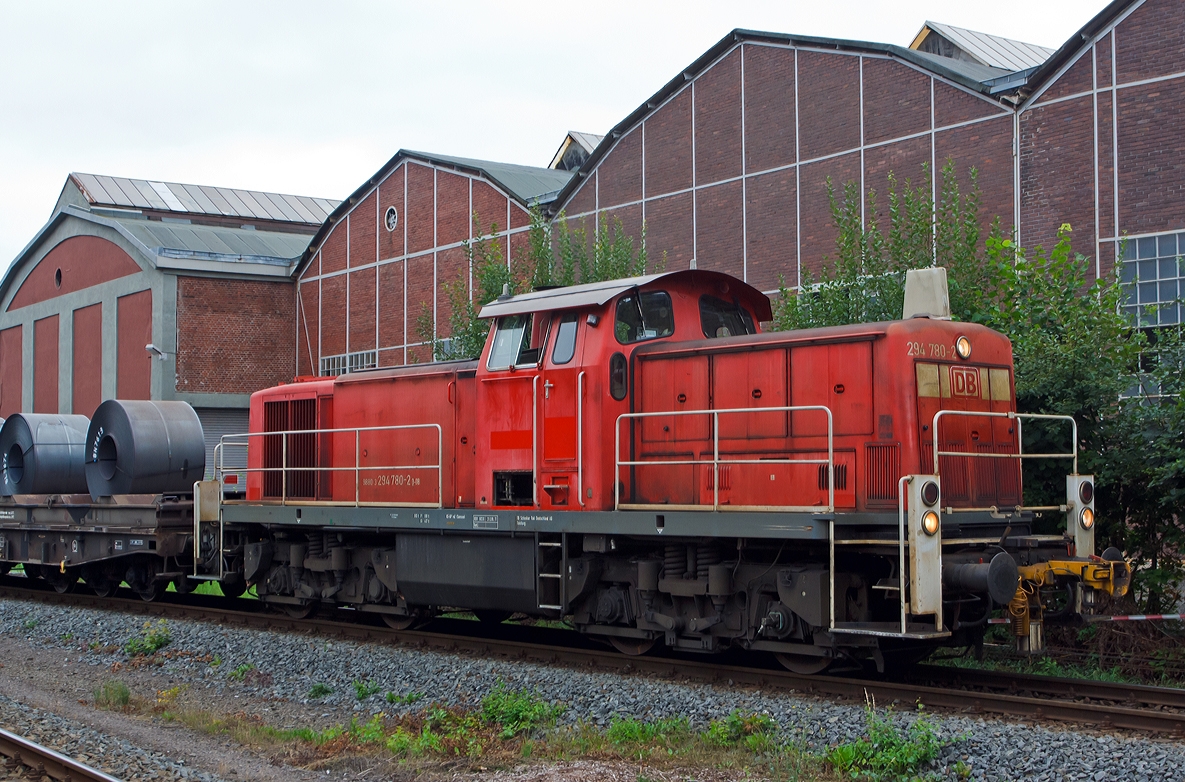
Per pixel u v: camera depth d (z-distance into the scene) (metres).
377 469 13.41
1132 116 18.02
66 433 18.91
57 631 14.27
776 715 8.49
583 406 11.03
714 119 24.17
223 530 15.40
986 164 19.78
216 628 13.74
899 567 9.09
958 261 13.95
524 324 11.82
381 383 13.77
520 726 8.84
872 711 8.10
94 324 38.44
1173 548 11.92
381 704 9.95
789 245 22.66
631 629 11.11
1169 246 17.55
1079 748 7.35
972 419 10.03
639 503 11.05
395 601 13.51
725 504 10.52
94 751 8.36
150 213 49.53
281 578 14.80
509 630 13.52
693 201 24.52
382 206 33.22
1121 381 11.80
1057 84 18.88
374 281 33.50
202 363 35.28
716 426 9.99
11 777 7.68
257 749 8.64
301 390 15.16
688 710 8.86
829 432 9.03
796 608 9.54
